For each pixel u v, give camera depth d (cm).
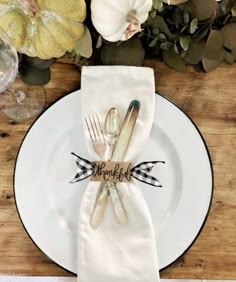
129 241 43
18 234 45
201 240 45
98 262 43
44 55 42
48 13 40
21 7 39
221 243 44
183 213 44
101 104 45
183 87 47
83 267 43
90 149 44
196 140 44
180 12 42
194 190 44
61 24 40
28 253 44
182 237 43
